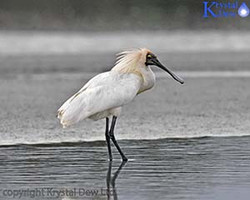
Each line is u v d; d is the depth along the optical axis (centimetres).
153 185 1422
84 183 1452
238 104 2517
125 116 2288
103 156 1716
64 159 1677
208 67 3825
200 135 1969
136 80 1733
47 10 6706
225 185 1412
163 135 1977
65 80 3338
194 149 1770
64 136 1977
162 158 1677
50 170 1562
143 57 1764
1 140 1927
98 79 1714
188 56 4450
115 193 1365
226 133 1992
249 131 2020
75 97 1673
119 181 1461
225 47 5016
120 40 5653
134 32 6316
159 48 5056
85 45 5291
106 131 1702
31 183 1454
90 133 2014
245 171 1531
